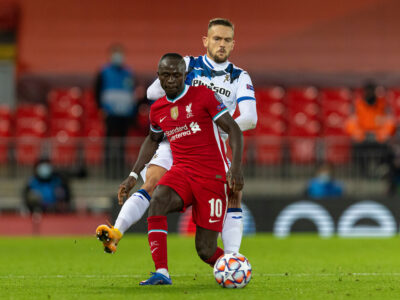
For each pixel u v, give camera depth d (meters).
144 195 23.38
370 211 55.78
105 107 62.66
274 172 59.22
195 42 82.69
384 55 81.19
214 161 22.36
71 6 83.62
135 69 80.88
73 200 59.12
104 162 59.25
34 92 80.00
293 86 79.81
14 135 70.88
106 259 36.38
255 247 44.44
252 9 83.31
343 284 23.94
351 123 64.25
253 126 24.58
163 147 25.03
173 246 45.12
